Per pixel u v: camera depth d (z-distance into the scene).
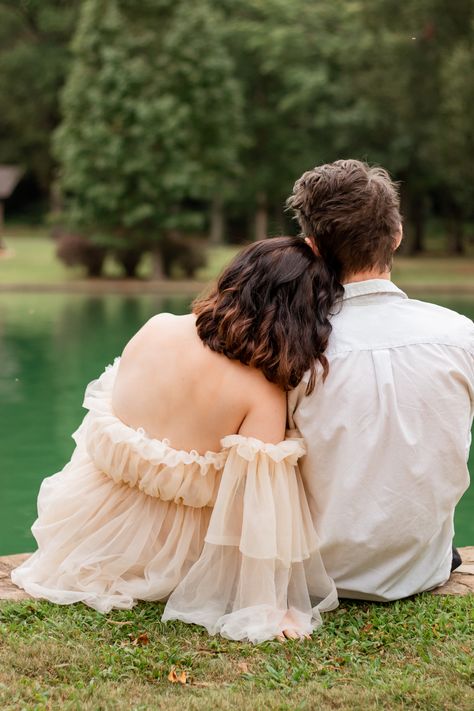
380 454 2.05
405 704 1.71
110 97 20.48
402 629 2.05
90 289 19.94
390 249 2.15
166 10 20.97
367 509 2.06
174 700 1.71
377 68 25.27
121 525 2.22
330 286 2.10
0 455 5.79
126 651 1.92
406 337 2.07
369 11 24.33
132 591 2.19
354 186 2.10
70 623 2.06
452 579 2.40
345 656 1.92
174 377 2.11
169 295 19.09
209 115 21.42
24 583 2.27
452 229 32.41
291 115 29.00
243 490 2.08
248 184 29.75
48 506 2.29
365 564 2.13
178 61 20.75
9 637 1.97
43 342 11.30
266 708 1.68
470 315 14.46
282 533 2.07
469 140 22.03
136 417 2.15
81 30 21.20
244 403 2.07
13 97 35.97
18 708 1.66
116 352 10.50
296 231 2.30
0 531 4.28
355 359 2.06
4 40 35.94
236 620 2.05
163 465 2.10
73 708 1.66
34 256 26.34
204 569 2.13
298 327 2.04
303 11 27.11
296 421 2.10
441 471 2.06
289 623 2.08
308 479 2.12
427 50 23.70
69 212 22.64
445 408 2.05
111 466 2.17
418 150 26.34
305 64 26.86
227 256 26.86
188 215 21.45
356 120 26.22
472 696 1.73
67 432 6.47
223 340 2.07
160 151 21.08
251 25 27.70
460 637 2.02
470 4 22.84
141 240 21.62
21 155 38.28
